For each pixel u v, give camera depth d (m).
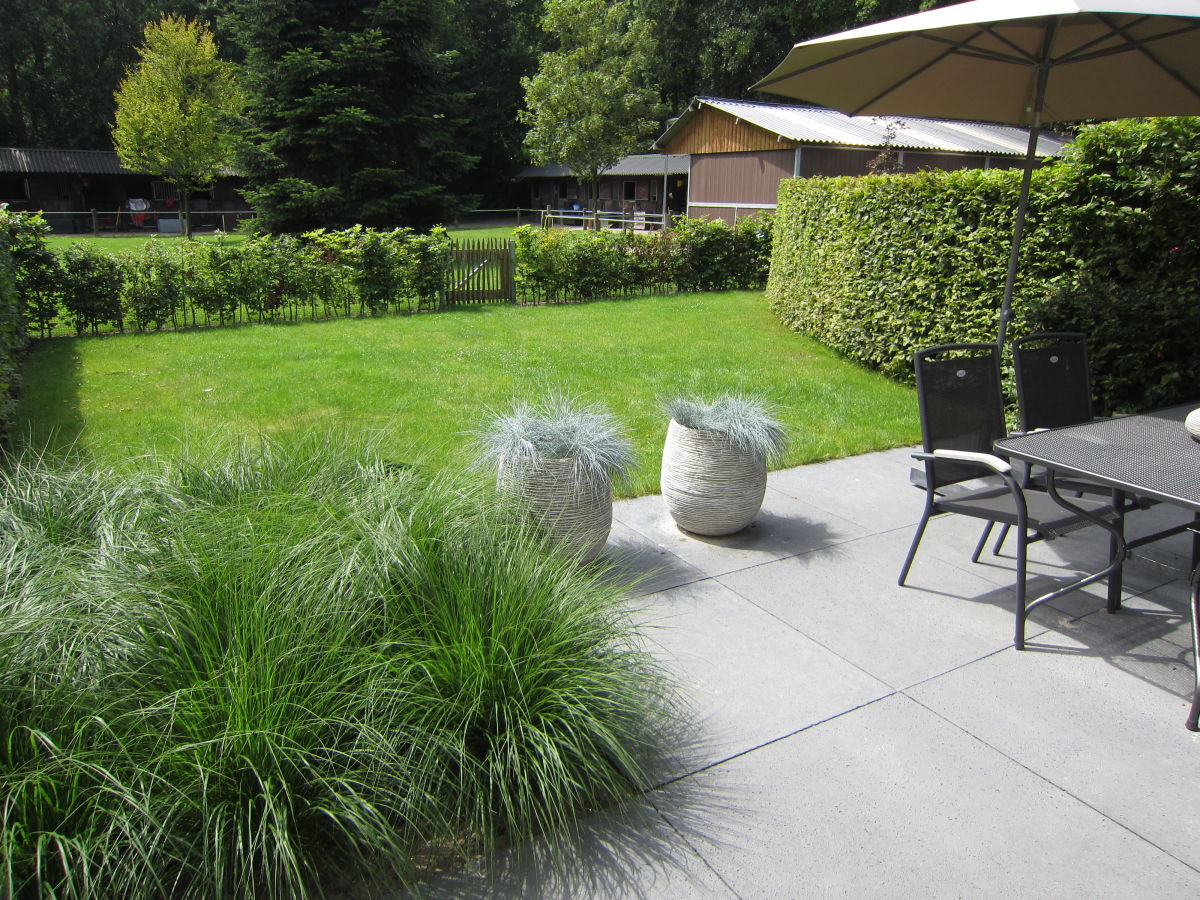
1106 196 6.10
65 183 35.69
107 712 2.00
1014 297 6.68
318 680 2.19
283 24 19.41
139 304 10.08
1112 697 2.99
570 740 2.29
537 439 3.77
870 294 8.29
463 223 39.84
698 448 4.15
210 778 1.96
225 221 34.12
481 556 2.67
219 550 2.50
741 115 20.48
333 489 3.08
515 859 2.17
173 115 27.47
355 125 19.06
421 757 2.19
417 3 19.86
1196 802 2.46
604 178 39.31
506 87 43.50
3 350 5.76
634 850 2.22
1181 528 3.54
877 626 3.48
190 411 6.40
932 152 19.58
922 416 3.67
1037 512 3.50
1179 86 4.79
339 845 2.10
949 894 2.10
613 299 13.79
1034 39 4.74
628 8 36.41
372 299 11.80
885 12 32.28
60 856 1.78
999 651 3.29
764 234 15.02
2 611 2.14
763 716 2.83
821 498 5.04
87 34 39.31
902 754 2.64
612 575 3.85
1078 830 2.33
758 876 2.14
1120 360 6.16
